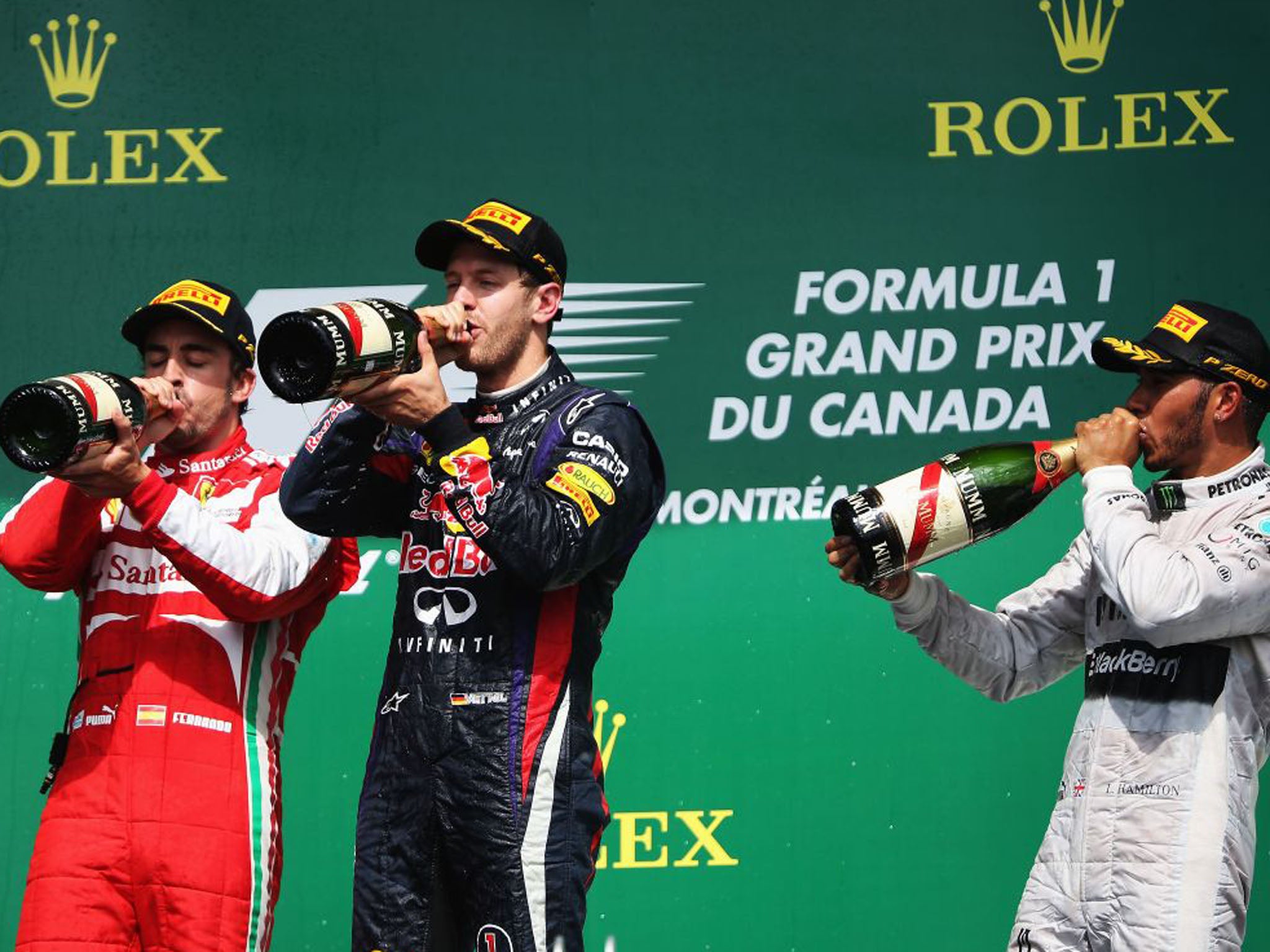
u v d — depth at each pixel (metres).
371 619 9.86
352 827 9.67
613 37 10.30
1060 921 6.75
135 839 7.12
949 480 6.83
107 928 7.13
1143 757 6.64
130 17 10.41
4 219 10.29
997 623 7.33
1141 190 10.04
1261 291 9.94
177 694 7.27
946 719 9.67
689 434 9.99
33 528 7.38
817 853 9.58
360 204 10.27
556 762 6.18
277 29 10.38
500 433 6.46
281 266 10.24
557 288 6.66
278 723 7.59
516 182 10.23
